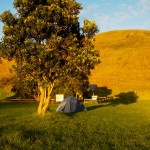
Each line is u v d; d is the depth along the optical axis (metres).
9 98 73.06
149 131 24.66
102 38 151.25
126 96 85.19
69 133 21.91
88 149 16.83
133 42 139.62
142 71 112.75
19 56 32.81
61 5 33.28
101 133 22.61
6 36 32.81
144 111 45.28
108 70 115.88
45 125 25.39
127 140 20.02
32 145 17.12
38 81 33.56
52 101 63.16
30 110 43.06
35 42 33.41
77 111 42.31
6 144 17.16
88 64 32.12
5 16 33.31
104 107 51.38
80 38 35.19
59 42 32.19
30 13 32.44
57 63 31.89
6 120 29.11
